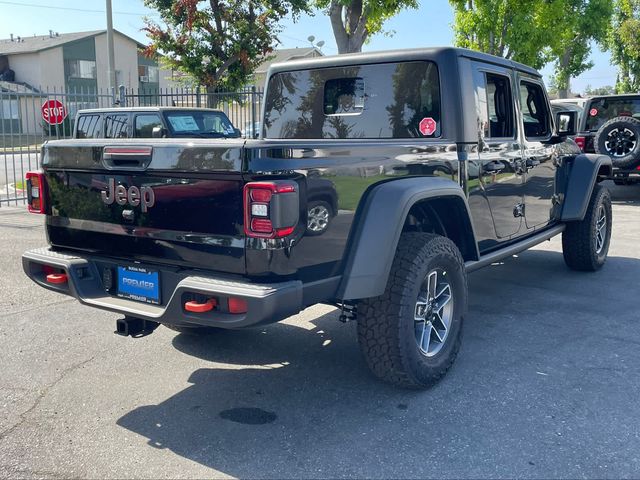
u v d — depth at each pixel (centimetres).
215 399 377
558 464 303
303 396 380
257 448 320
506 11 1905
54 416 356
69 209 378
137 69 5062
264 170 296
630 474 294
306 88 490
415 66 432
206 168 306
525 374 410
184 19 1803
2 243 828
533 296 588
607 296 588
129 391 388
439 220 426
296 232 305
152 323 376
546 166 561
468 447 319
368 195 350
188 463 307
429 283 383
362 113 459
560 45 2105
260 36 1858
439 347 395
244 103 1733
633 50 2964
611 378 403
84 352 453
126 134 1223
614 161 1031
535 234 564
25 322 517
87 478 294
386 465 303
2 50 4694
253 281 308
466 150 427
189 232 322
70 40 4622
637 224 970
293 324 513
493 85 470
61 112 1308
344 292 338
